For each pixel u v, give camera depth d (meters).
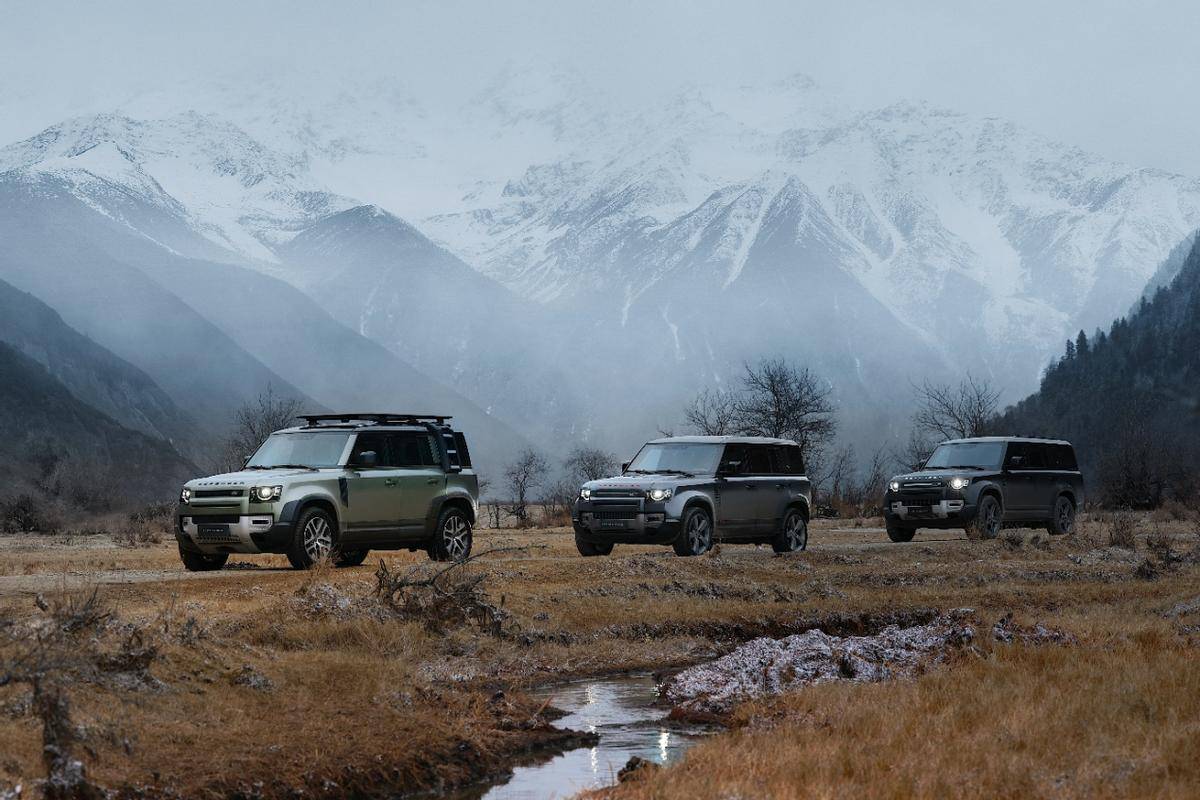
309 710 18.02
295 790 15.29
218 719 16.89
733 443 38.88
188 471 143.50
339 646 22.36
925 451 114.19
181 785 14.67
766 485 39.31
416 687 19.98
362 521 30.94
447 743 17.23
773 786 13.82
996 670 20.80
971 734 16.20
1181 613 29.03
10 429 123.88
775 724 17.88
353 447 31.34
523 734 18.33
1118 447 100.50
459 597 25.52
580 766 16.95
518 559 35.31
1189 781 13.73
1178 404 107.06
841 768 14.59
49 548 51.12
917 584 35.25
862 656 23.23
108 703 16.23
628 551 42.88
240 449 100.06
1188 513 76.62
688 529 36.47
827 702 18.91
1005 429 119.69
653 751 17.69
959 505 46.56
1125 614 29.16
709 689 21.30
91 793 13.76
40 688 14.88
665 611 28.41
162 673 17.88
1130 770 14.16
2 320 159.38
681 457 38.66
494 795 15.76
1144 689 18.66
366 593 25.38
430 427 33.38
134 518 82.19
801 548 40.66
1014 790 13.48
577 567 32.56
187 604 22.64
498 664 23.34
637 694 21.75
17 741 14.35
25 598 22.86
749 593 31.59
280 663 19.78
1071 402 176.12
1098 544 45.66
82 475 109.94
